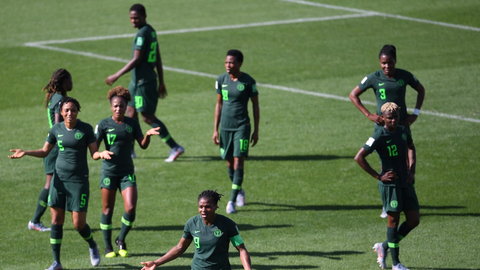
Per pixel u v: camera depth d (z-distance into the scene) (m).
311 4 113.06
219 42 93.31
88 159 58.16
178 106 70.56
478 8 110.12
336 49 90.44
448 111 69.06
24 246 43.38
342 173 55.34
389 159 39.38
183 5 112.19
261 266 40.56
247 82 49.19
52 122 43.28
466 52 89.00
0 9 108.12
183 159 58.28
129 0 114.44
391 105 38.97
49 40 93.12
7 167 55.81
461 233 45.06
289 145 60.97
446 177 54.16
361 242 43.84
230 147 49.88
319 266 40.44
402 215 48.91
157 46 58.28
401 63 84.50
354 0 115.56
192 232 33.69
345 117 67.56
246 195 51.69
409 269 40.09
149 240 44.31
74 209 39.66
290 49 90.38
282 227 46.34
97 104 70.81
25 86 75.88
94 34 96.31
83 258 41.97
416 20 104.00
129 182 42.16
